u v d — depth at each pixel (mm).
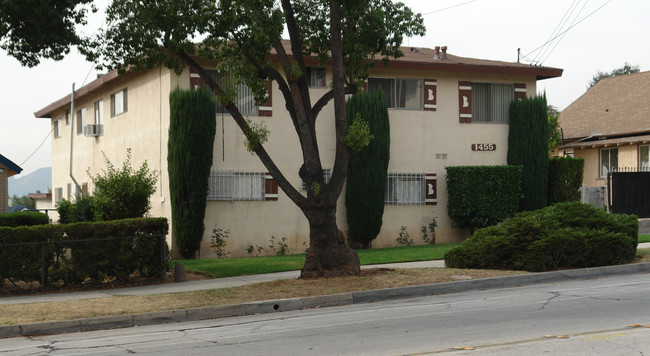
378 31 16266
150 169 24453
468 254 16969
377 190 24188
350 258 15812
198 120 22000
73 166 33656
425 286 14242
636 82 39125
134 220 16734
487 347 8438
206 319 12266
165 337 10297
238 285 15609
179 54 15688
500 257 16625
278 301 12992
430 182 25766
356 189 24109
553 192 26641
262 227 23562
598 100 39781
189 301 13164
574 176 26703
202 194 22125
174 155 22047
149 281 16938
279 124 23891
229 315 12531
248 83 16250
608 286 13898
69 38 18797
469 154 26312
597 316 10359
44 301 13875
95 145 30422
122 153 27172
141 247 16812
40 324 11117
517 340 8797
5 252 15578
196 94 22062
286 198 23906
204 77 15812
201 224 22141
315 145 16000
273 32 14461
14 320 11445
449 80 26188
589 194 27906
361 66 17172
